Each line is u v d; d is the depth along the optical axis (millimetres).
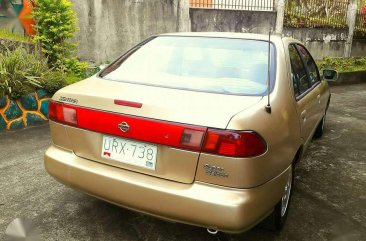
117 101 2178
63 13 6152
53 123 2486
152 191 2086
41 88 5004
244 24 9648
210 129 1964
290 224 2842
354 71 10578
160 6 8102
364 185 3607
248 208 1984
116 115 2172
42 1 5988
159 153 2092
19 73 4801
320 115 4336
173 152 2041
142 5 7832
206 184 2014
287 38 3340
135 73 2748
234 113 2039
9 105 4676
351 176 3816
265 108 2215
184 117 2014
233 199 1960
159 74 2686
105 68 2957
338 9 11703
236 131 1951
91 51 7375
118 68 2869
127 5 7629
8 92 4633
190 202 2000
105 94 2295
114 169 2248
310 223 2869
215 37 3010
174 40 3059
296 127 2637
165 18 8250
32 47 6137
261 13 9781
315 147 4730
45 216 2803
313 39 11227
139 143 2146
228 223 1965
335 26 11625
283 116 2393
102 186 2256
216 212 1964
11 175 3465
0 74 4648
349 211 3086
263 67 2654
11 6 6758
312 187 3523
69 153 2439
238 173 1962
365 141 5047
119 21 7605
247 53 2793
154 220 2797
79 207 2951
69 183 2402
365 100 8133
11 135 4551
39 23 6277
